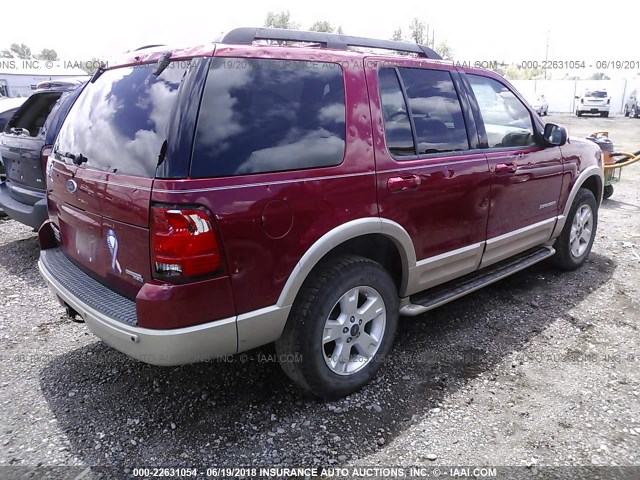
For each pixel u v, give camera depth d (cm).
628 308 422
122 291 264
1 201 550
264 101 255
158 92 248
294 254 259
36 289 473
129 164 246
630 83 3534
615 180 837
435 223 331
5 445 263
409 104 323
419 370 332
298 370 280
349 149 282
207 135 233
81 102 318
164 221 224
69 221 304
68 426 279
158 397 304
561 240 482
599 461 250
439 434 271
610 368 333
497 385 315
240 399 301
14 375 329
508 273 403
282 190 251
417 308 336
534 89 3822
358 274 290
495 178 367
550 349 357
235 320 244
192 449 260
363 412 289
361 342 305
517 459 252
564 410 289
